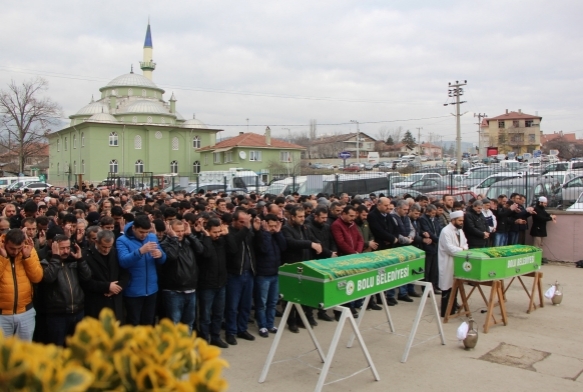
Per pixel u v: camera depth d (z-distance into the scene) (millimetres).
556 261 12805
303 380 5449
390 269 5801
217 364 2088
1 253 4734
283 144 60750
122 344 2004
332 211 8500
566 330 7254
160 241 6676
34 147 62312
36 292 5254
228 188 25812
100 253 5555
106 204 10727
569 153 79750
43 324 5262
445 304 7930
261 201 11195
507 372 5648
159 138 58688
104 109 59969
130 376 1915
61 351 1979
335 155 98062
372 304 8516
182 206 9742
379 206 9000
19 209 11188
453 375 5562
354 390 5164
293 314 7301
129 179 36812
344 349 6496
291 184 22766
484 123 95750
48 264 5152
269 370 5727
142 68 74125
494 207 12281
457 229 7801
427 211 9836
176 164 60562
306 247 7207
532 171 20688
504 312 7555
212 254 6402
